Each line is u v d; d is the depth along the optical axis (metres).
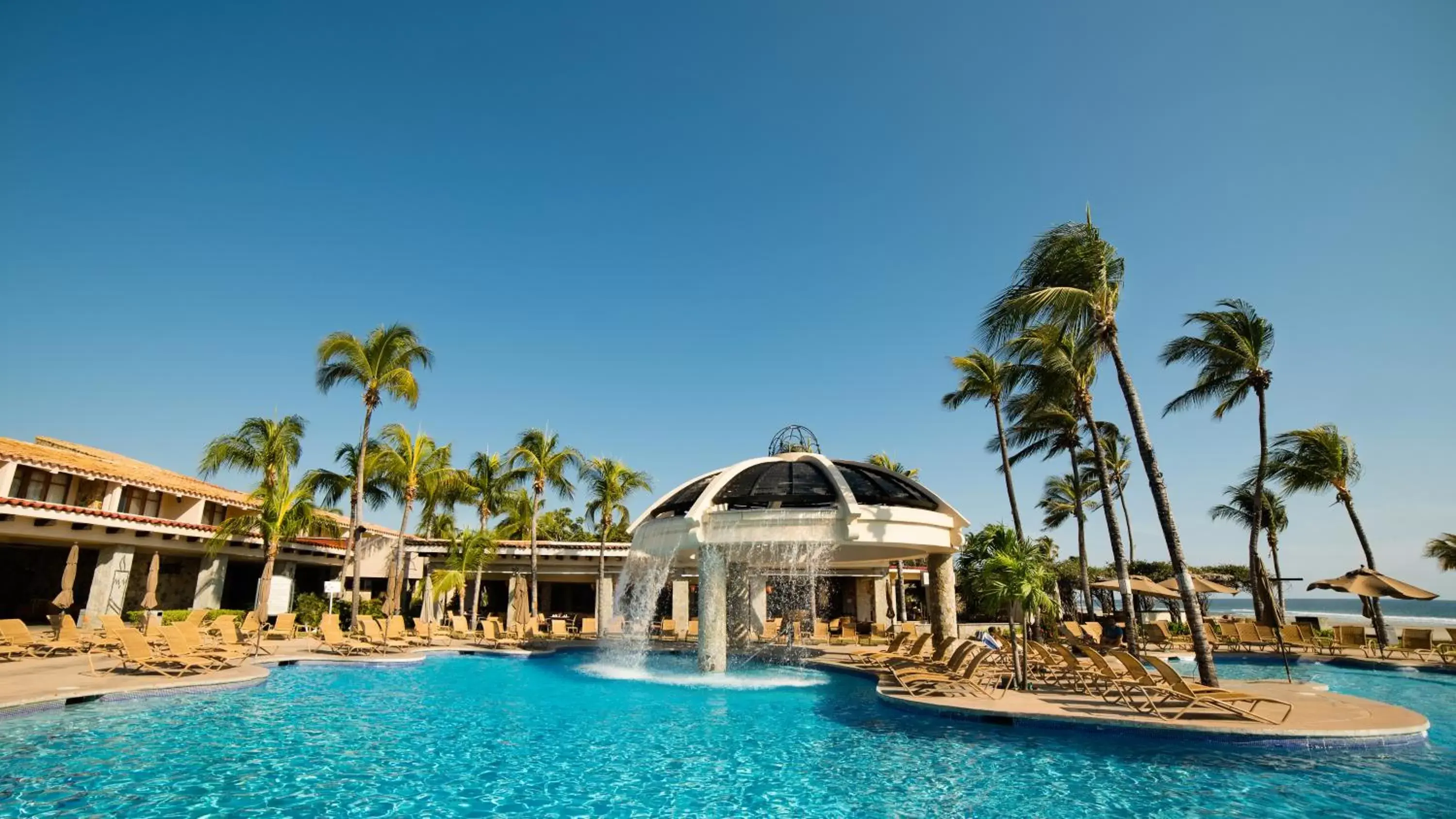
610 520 33.53
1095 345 17.59
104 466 26.31
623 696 14.21
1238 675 18.89
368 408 26.38
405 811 7.33
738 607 22.42
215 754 9.29
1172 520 13.84
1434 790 8.11
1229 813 7.41
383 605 31.81
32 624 25.31
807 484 17.98
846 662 19.06
